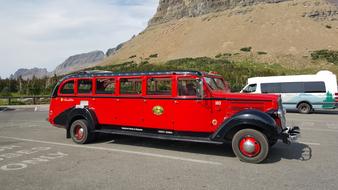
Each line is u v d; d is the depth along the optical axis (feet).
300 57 293.23
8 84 145.38
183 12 621.72
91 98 29.55
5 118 56.18
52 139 32.45
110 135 33.63
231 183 17.07
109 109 28.48
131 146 27.99
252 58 310.04
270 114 21.71
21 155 24.56
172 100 24.97
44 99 98.02
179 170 19.77
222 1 567.18
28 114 64.54
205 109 23.63
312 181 17.34
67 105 30.89
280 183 17.02
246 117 21.30
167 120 25.27
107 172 19.40
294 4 453.99
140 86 26.86
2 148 27.45
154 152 25.29
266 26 406.00
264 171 19.42
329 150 25.52
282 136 21.11
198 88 23.85
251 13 460.14
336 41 338.54
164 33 524.11
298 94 59.72
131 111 27.22
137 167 20.56
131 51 504.02
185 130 24.56
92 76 29.63
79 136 29.45
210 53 374.84
